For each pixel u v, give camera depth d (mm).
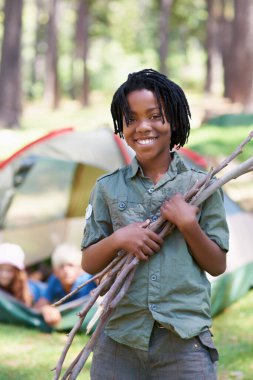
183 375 2428
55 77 33812
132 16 49312
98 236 2549
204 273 2510
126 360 2494
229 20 34812
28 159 7207
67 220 7355
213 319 5496
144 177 2510
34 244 7070
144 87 2451
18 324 5328
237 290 5887
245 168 2410
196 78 49500
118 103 2502
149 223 2436
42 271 6871
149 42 50469
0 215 7121
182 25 46531
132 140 2496
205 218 2486
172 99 2467
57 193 7613
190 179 2510
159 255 2436
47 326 5184
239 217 6289
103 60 49031
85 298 5168
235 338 5004
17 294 5664
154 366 2457
